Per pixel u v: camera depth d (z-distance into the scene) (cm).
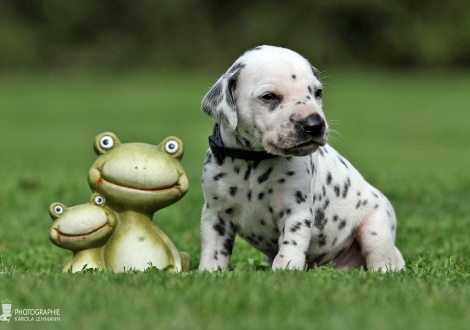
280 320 452
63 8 5772
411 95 4462
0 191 1352
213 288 521
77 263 641
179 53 5769
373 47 5966
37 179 1510
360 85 4953
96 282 546
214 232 686
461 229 1018
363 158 2172
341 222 720
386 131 3036
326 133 624
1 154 2175
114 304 484
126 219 651
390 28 5894
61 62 5697
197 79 5278
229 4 5944
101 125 3105
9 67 5594
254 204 668
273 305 480
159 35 5838
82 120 3297
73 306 482
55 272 639
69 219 635
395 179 1523
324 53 5803
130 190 639
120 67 5688
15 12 5894
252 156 655
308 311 469
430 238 957
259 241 698
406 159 2166
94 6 5822
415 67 5988
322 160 714
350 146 2539
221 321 447
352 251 751
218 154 669
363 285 549
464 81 5266
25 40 5722
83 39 5897
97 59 5709
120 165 639
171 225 1079
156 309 473
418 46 5856
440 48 5850
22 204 1246
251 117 647
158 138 2591
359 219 730
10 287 533
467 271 702
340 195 717
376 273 609
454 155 2308
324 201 706
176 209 1213
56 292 514
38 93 4378
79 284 538
